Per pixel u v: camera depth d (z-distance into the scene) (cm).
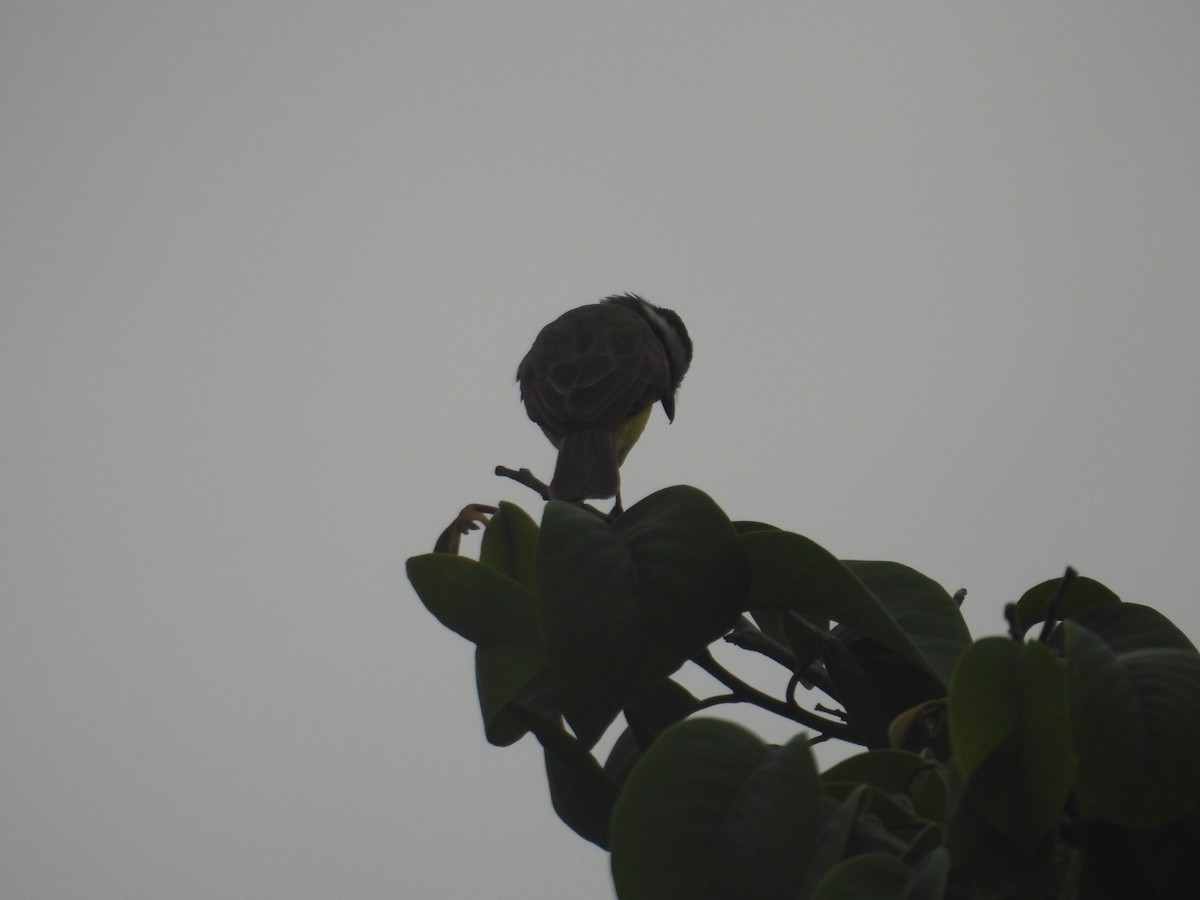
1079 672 303
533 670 405
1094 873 309
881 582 420
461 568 400
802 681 469
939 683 393
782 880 288
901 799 329
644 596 349
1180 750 296
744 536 383
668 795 300
